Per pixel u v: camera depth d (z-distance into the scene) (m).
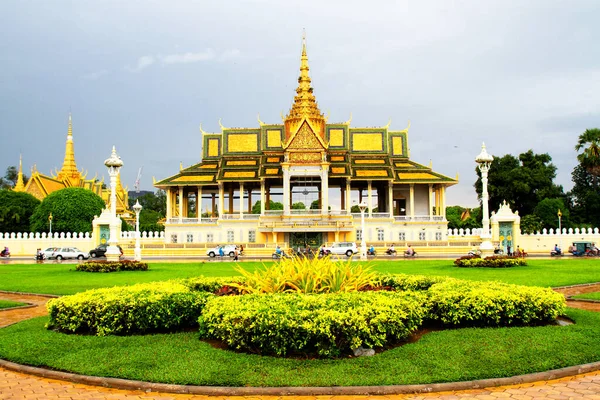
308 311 13.44
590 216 89.56
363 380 11.32
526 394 10.82
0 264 51.06
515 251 60.06
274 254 60.97
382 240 82.50
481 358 12.60
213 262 53.06
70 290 26.33
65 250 63.91
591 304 21.61
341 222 78.31
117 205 122.88
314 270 17.72
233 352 13.52
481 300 16.12
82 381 11.89
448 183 86.69
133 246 71.94
